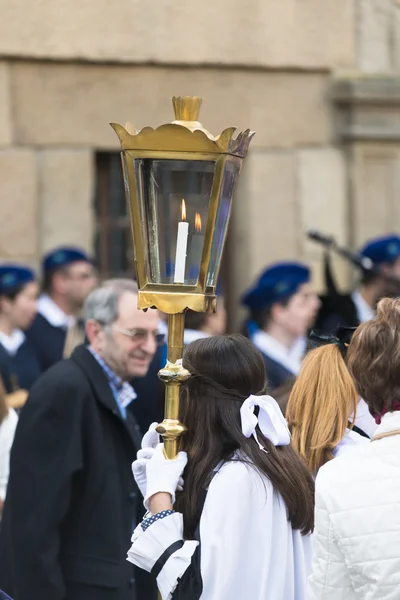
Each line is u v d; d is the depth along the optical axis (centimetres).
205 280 693
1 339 1527
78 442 945
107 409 970
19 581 923
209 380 756
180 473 735
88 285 1630
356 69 1880
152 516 725
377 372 681
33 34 1645
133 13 1702
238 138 686
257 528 720
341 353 863
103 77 1712
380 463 659
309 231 1686
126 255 1817
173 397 723
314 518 700
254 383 763
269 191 1839
